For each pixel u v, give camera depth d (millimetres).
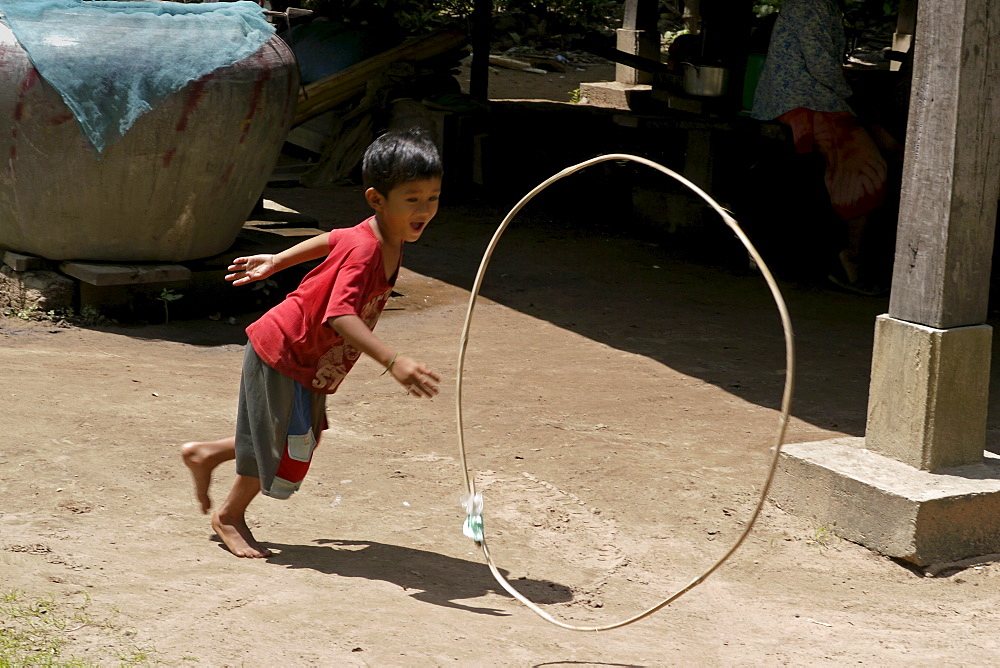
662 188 11898
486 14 14688
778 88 9766
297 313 3828
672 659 3535
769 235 11289
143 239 7918
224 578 3775
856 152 9562
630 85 17391
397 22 18625
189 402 6094
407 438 5859
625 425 6262
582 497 5191
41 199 7527
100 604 3400
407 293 9242
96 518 4348
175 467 5047
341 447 5625
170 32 7582
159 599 3494
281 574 3900
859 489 4910
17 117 7219
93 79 7227
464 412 6348
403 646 3285
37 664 2928
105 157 7375
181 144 7531
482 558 4414
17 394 5812
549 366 7434
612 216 12539
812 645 3850
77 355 6941
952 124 4680
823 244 11094
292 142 14883
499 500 5094
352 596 3727
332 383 3955
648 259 10781
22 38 7172
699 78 11641
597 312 8945
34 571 3621
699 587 4367
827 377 7398
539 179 13523
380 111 13781
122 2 7695
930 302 4895
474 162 13352
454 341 7953
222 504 4566
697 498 5258
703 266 10609
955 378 4949
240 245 8883
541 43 22797
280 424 3891
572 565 4465
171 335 7801
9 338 7246
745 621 4062
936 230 4812
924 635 4055
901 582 4633
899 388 5062
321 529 4551
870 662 3719
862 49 19469
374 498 4980
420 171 3613
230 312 8523
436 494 5105
